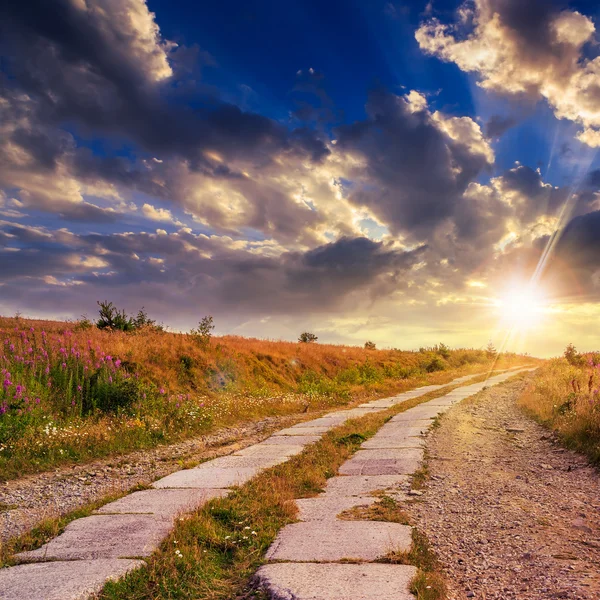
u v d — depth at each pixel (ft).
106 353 52.95
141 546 15.17
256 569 14.16
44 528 17.02
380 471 26.11
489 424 40.60
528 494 22.25
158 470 28.12
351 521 18.01
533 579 13.46
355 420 41.75
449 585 13.30
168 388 52.08
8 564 14.15
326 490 22.81
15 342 50.24
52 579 12.82
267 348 80.84
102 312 72.18
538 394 49.90
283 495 21.04
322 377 77.10
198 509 18.33
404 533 16.63
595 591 12.36
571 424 32.81
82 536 16.24
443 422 40.14
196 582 13.30
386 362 100.17
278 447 32.32
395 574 13.34
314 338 123.13
